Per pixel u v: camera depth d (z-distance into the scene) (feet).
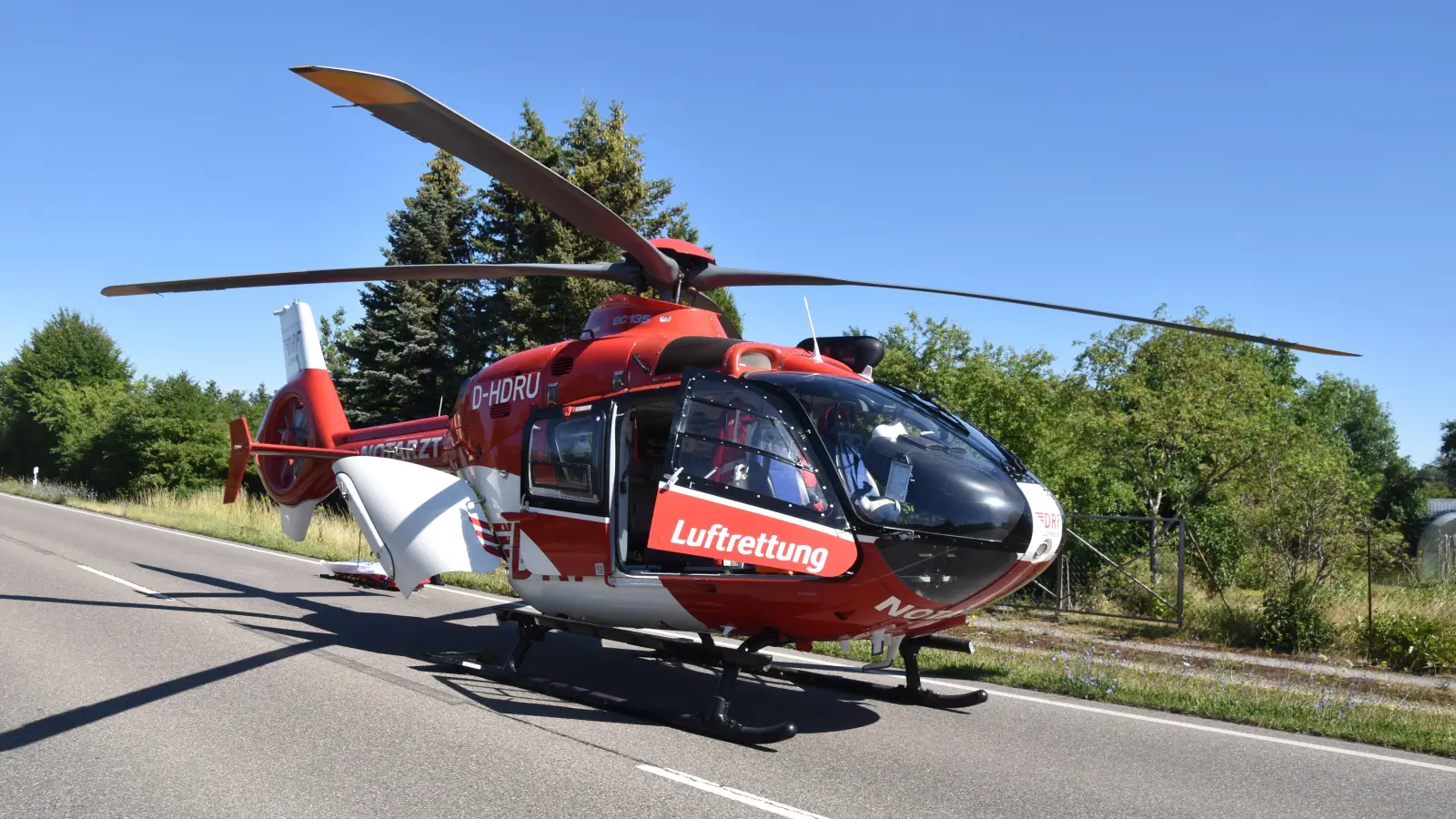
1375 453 192.24
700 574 19.88
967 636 35.70
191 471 111.34
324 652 26.76
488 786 15.57
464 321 96.58
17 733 18.11
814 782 16.48
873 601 18.69
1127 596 43.68
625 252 23.52
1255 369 72.69
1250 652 34.68
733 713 21.72
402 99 15.14
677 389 20.76
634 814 14.48
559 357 25.13
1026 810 15.43
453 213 100.68
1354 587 39.93
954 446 19.94
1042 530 19.63
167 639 27.50
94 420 135.74
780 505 18.61
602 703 20.94
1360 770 18.33
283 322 39.04
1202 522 55.11
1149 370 78.18
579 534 22.09
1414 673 31.50
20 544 54.08
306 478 36.88
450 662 25.20
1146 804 15.93
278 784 15.53
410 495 26.68
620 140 87.04
